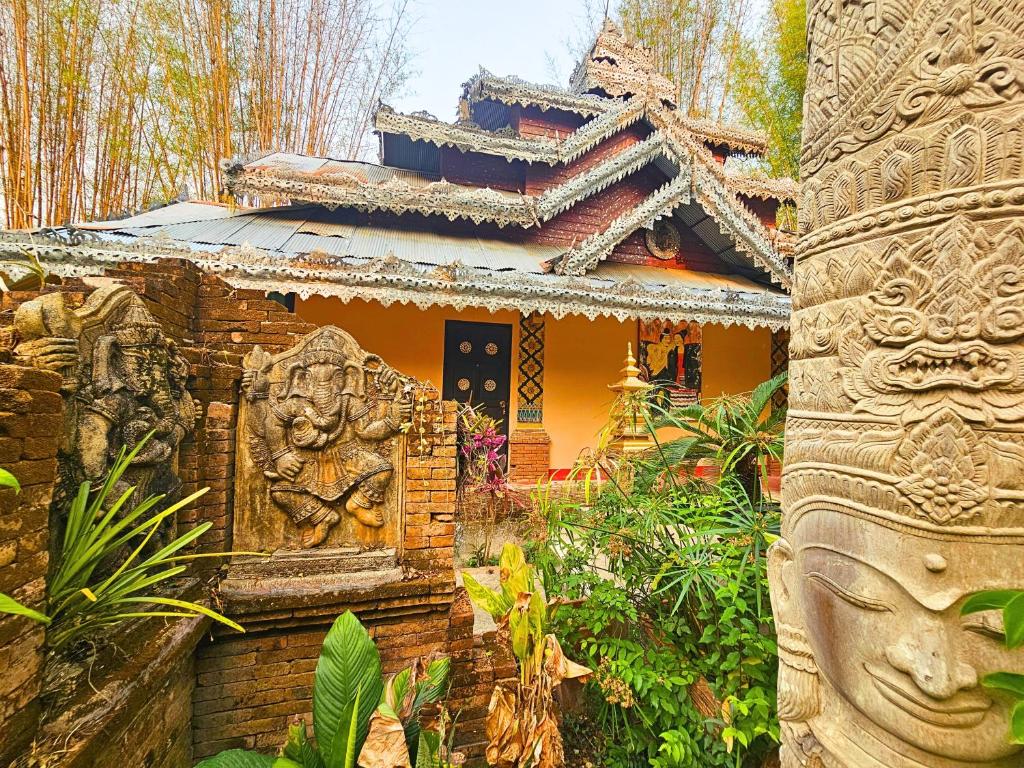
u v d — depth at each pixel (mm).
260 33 10438
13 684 1346
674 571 2572
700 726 2305
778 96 12250
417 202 7309
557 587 2957
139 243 4984
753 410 3277
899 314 1203
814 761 1372
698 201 7988
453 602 2918
